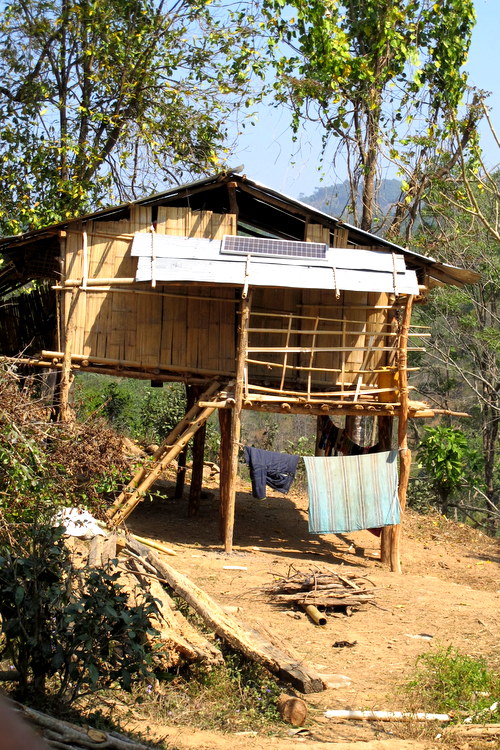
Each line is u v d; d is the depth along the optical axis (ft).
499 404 91.25
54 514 22.71
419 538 55.88
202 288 46.39
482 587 44.16
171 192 43.98
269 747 18.95
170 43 63.87
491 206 85.40
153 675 19.30
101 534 27.32
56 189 61.46
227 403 44.27
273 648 25.71
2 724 2.66
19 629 17.53
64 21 62.90
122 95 63.41
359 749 19.40
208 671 23.26
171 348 45.98
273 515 57.36
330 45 63.77
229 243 43.86
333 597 35.40
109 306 45.19
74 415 34.68
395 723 22.30
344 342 47.01
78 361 44.91
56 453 26.99
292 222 50.62
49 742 15.67
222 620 26.43
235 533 51.16
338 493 45.85
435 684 25.04
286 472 48.16
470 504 99.25
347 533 54.85
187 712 21.04
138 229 45.29
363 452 50.01
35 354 49.08
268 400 44.88
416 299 48.73
